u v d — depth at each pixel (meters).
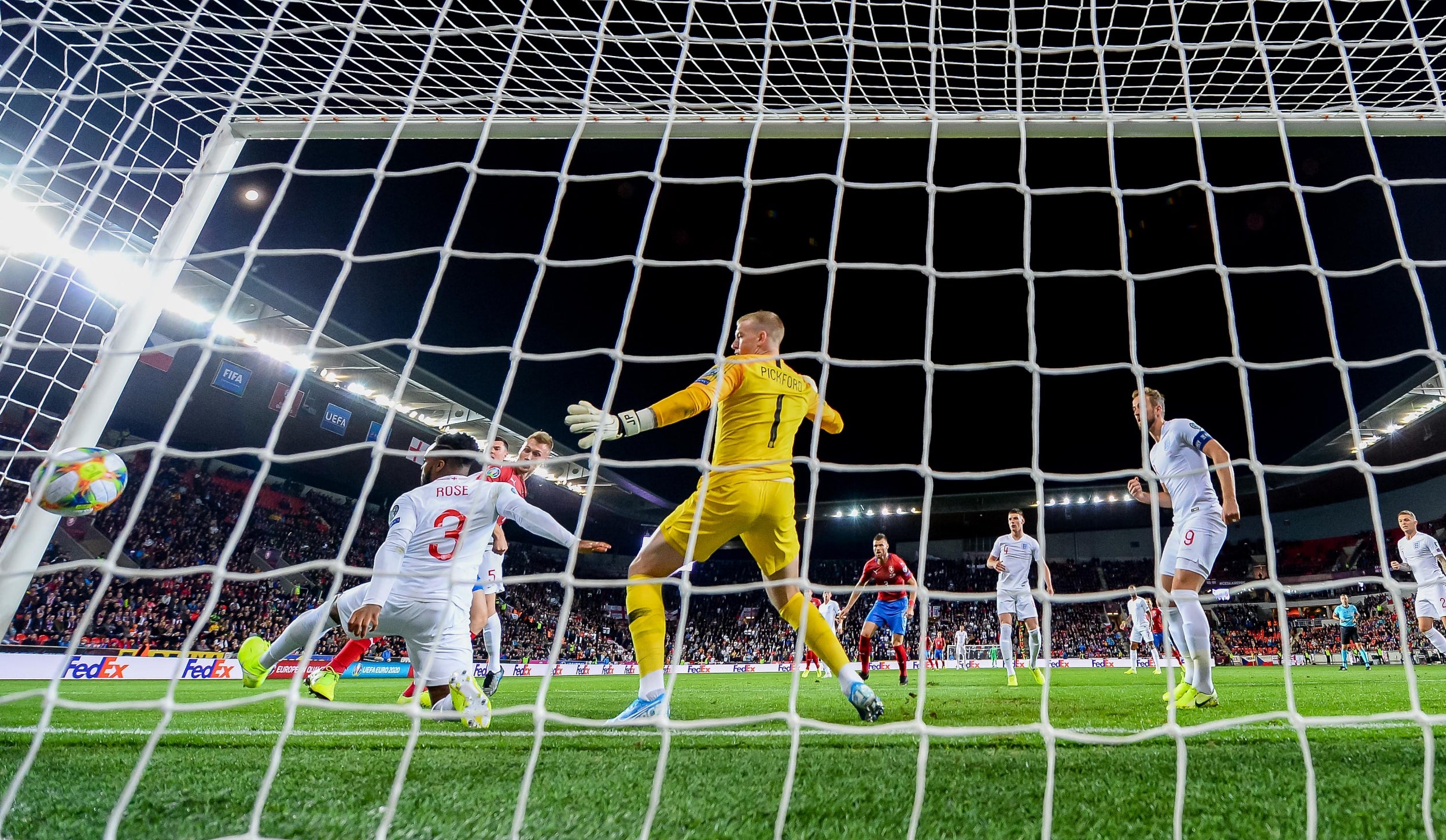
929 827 1.65
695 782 2.06
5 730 3.22
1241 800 1.80
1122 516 38.47
